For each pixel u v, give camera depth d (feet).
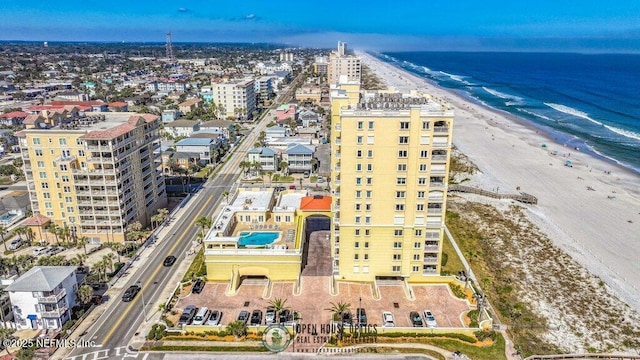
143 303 283.59
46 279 255.91
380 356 238.07
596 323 279.08
